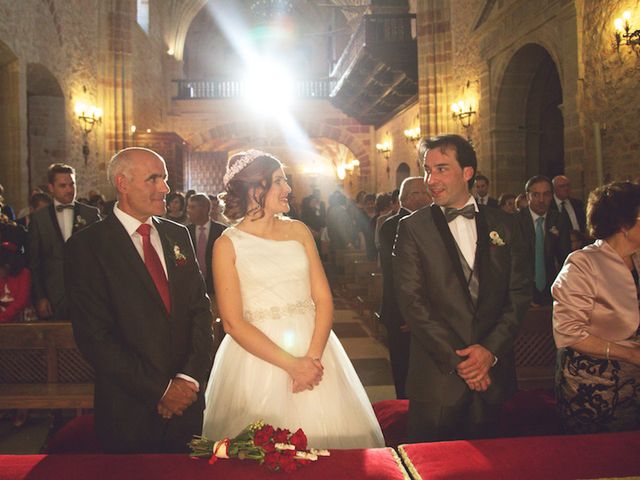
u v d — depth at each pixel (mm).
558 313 2537
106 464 1878
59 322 4117
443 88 14156
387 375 5922
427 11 14133
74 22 13766
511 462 1853
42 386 4047
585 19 8328
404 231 2721
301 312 2541
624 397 2502
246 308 2514
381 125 22750
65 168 5164
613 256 2479
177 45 24156
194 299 2732
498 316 2607
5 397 3854
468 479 1764
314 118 23656
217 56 31859
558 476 1765
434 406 2553
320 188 30984
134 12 17938
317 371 2406
